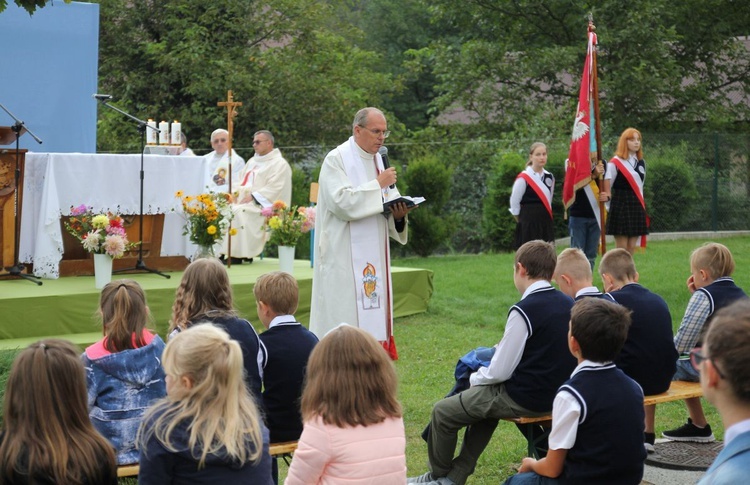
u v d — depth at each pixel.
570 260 4.73
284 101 20.11
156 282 7.80
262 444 2.97
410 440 5.46
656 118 20.59
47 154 7.62
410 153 17.34
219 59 19.98
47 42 11.23
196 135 20.59
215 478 2.86
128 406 3.86
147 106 20.30
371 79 21.81
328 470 3.05
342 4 25.31
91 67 11.49
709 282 5.06
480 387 4.41
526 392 4.27
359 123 6.02
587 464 3.50
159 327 7.45
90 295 7.05
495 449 5.29
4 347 6.38
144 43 20.38
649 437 5.12
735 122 20.97
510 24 21.75
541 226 10.13
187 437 2.84
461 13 21.91
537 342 4.24
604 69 19.97
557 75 21.39
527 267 4.36
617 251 4.93
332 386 3.05
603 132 17.11
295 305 4.27
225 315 4.02
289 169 10.29
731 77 21.59
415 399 6.22
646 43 19.47
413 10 31.22
